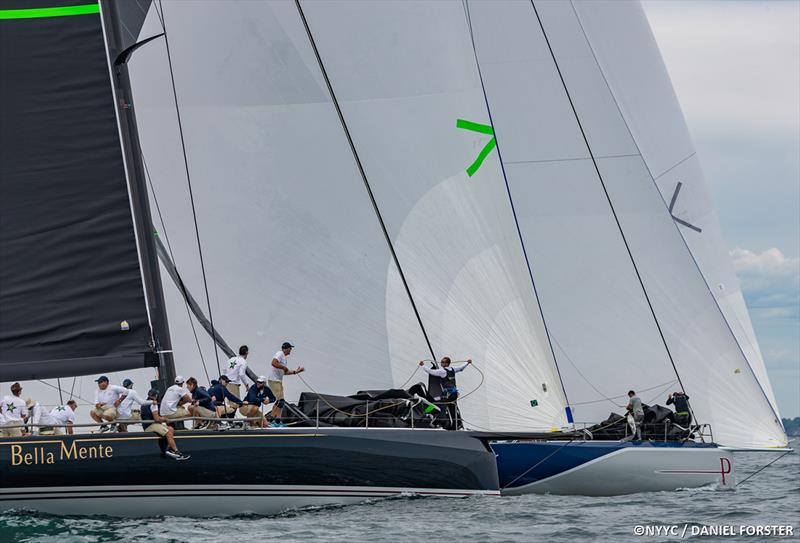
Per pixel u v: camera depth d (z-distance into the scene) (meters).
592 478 87.31
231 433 69.38
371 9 88.62
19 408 74.06
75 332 73.12
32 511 67.88
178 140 86.81
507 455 87.00
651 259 105.38
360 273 85.19
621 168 107.50
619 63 110.44
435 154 87.38
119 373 86.12
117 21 76.25
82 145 74.19
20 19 74.19
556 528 67.75
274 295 85.25
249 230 85.88
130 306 73.81
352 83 87.69
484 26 109.50
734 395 102.75
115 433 68.06
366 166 86.62
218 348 85.25
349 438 71.75
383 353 84.31
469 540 62.81
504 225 86.94
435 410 79.38
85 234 73.81
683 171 109.00
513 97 108.31
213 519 68.38
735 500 85.25
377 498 72.75
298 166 86.50
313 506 71.06
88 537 62.47
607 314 104.50
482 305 85.31
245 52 87.19
